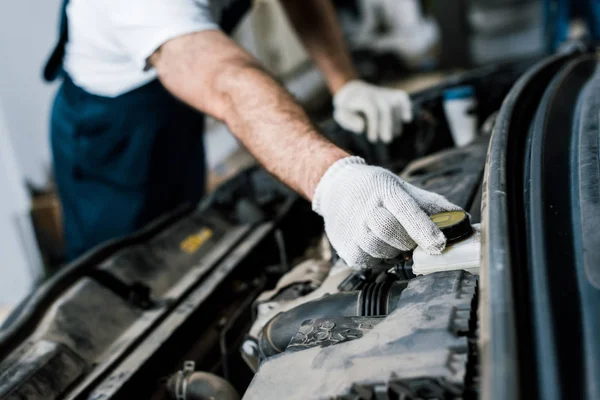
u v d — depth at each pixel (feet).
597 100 3.25
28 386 3.03
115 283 3.82
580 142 2.85
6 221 9.61
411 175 4.22
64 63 6.15
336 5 18.02
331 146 3.23
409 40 17.01
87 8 5.43
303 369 2.27
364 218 2.71
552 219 2.32
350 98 5.47
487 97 5.71
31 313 3.51
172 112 5.98
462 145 4.92
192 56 3.97
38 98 9.82
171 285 4.00
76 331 3.43
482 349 1.78
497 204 2.33
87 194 6.45
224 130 13.04
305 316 2.70
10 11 9.41
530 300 1.98
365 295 2.62
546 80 4.00
